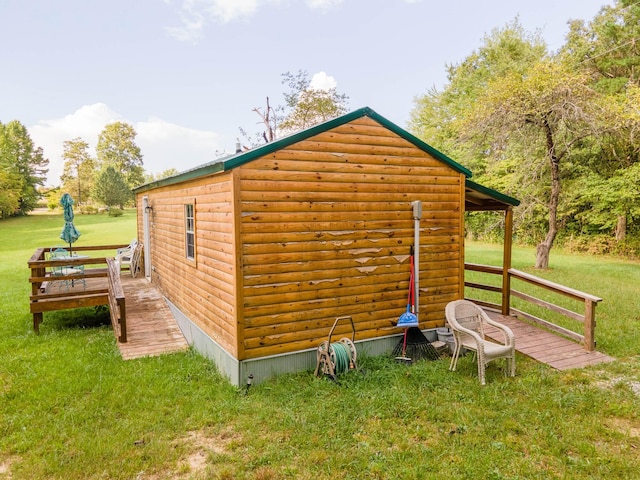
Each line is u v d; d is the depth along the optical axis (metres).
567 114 12.10
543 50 22.91
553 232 13.85
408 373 5.33
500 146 14.07
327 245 5.59
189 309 7.12
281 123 30.09
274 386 5.01
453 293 6.73
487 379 5.25
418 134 30.38
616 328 7.42
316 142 5.45
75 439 3.89
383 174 5.98
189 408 4.49
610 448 3.75
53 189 52.06
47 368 5.70
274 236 5.21
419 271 6.39
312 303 5.52
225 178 5.25
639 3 16.58
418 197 6.31
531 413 4.32
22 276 14.88
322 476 3.32
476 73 25.31
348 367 5.28
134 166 56.31
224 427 4.13
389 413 4.30
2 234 30.12
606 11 18.67
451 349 6.14
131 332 7.24
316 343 5.58
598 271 13.50
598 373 5.46
